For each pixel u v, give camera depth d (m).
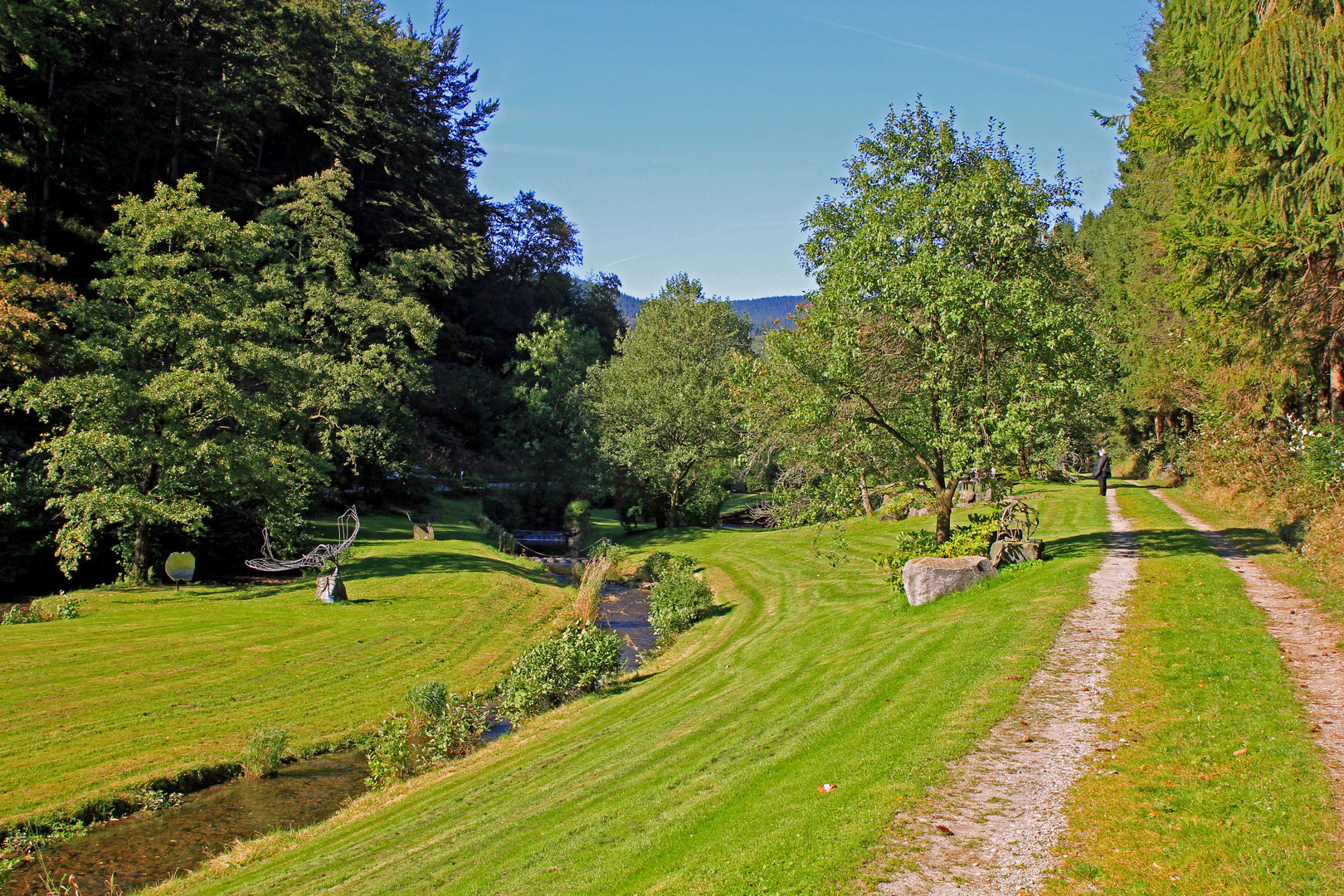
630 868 6.54
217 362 26.78
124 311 26.03
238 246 27.70
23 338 25.25
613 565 34.62
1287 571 14.24
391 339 44.09
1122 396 40.25
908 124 16.88
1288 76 14.40
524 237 85.62
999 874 5.44
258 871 9.38
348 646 20.00
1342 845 5.26
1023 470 19.16
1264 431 23.44
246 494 27.12
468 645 21.27
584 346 69.75
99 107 38.84
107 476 25.02
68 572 23.67
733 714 11.64
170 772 12.77
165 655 18.30
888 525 32.28
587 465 49.09
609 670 17.80
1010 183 15.82
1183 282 18.94
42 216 37.38
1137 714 8.23
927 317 16.52
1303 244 15.80
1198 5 16.30
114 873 10.17
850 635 15.03
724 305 48.47
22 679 16.06
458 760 13.59
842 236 17.22
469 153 75.19
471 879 7.24
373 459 42.91
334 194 44.38
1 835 10.72
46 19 34.41
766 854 6.20
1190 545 17.61
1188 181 19.34
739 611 22.97
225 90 45.62
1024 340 15.34
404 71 63.62
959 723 8.62
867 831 6.26
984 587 15.48
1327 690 8.23
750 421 20.59
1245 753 6.89
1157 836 5.70
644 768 9.91
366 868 8.53
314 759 14.18
